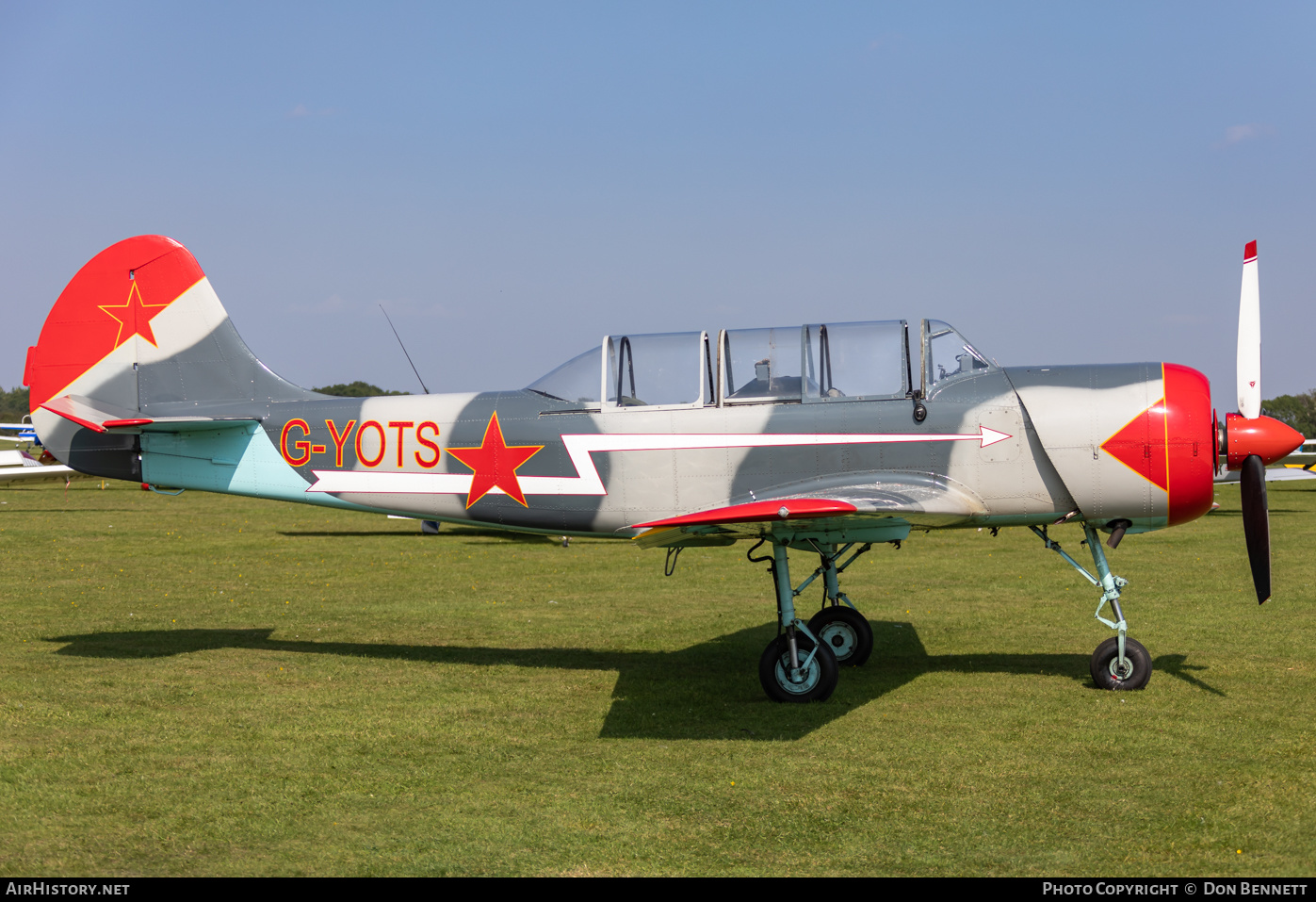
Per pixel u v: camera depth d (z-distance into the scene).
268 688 7.06
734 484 7.24
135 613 10.22
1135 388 6.87
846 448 7.09
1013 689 6.94
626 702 6.69
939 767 5.26
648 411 7.42
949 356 7.21
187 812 4.65
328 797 4.84
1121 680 6.87
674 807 4.71
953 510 6.46
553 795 4.88
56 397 8.54
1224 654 7.88
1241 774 5.09
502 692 6.98
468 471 7.75
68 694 6.86
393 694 6.92
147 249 8.52
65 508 24.45
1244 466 6.95
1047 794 4.84
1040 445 6.88
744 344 7.37
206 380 8.45
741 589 11.73
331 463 8.08
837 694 6.87
